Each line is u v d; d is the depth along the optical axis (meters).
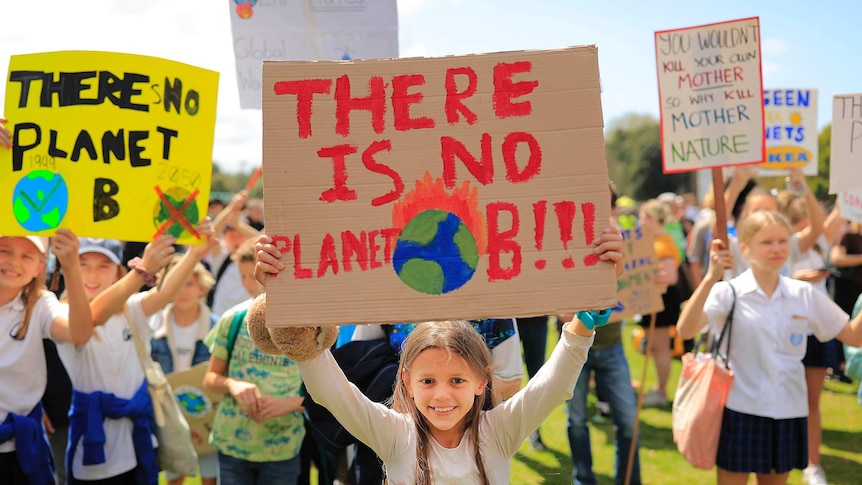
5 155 3.53
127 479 4.25
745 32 4.75
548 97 2.41
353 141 2.40
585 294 2.33
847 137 5.35
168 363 5.49
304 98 2.41
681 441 4.51
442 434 2.62
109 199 3.56
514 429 2.59
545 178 2.38
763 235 4.41
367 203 2.38
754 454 4.40
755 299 4.45
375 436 2.53
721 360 4.49
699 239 8.02
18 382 3.78
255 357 4.36
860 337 4.38
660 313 8.37
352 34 4.57
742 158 4.74
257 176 5.61
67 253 3.52
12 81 3.55
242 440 4.33
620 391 5.55
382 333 3.48
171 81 3.67
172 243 3.69
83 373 4.20
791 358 4.43
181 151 3.69
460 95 2.42
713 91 4.81
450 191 2.39
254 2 4.57
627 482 5.35
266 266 2.32
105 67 3.57
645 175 69.12
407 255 2.35
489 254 2.36
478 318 2.33
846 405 8.35
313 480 6.05
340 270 2.34
